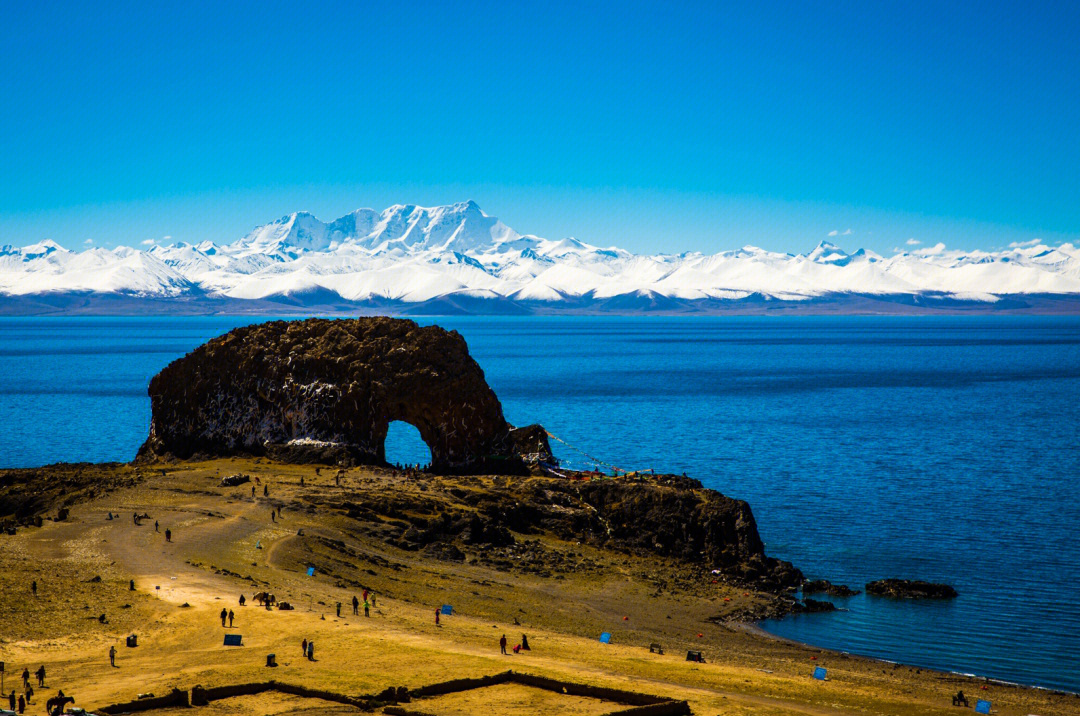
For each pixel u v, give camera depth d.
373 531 113.75
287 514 115.69
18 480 136.75
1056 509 139.88
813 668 79.75
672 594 104.50
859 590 104.81
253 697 61.97
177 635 74.50
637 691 63.66
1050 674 81.06
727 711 62.09
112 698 59.75
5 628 73.44
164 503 120.94
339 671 66.38
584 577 108.75
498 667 68.62
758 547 116.62
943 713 66.94
